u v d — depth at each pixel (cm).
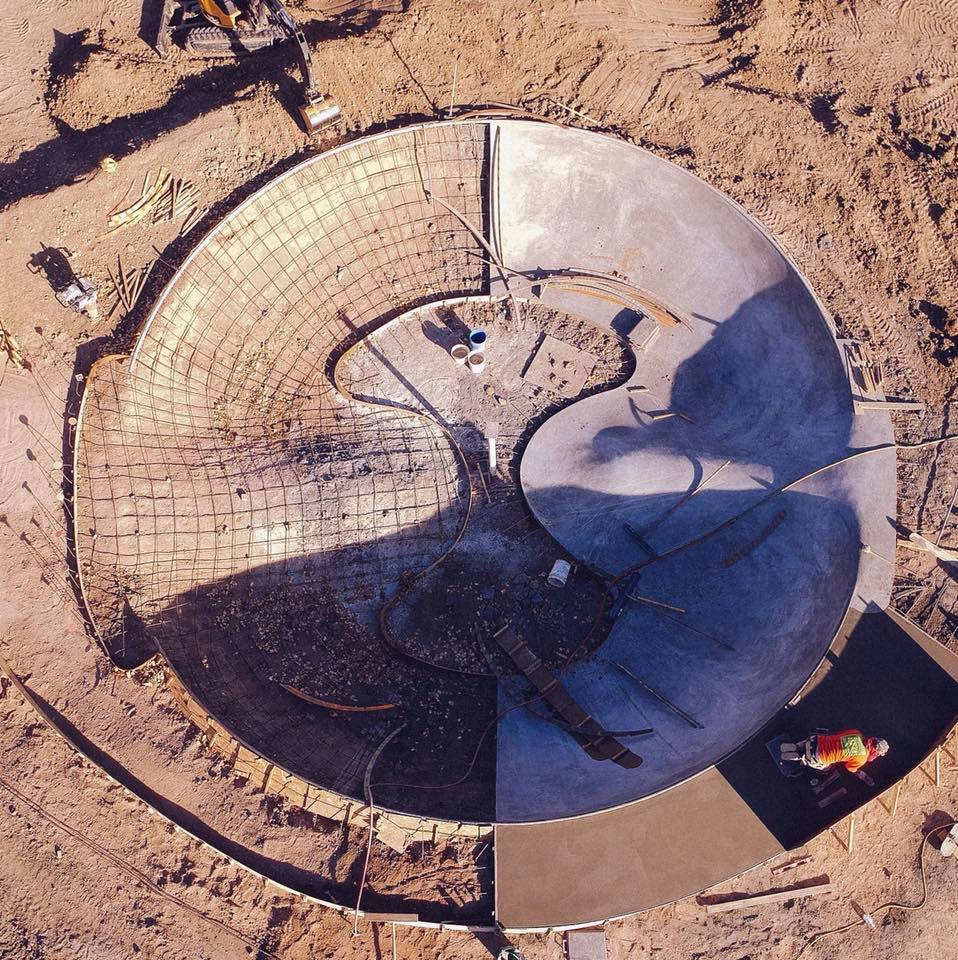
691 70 1590
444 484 1406
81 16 1620
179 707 1184
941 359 1402
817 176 1518
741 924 1161
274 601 1326
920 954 1158
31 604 1234
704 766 1160
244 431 1405
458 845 1152
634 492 1395
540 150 1480
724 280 1452
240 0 1579
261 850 1134
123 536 1284
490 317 1495
